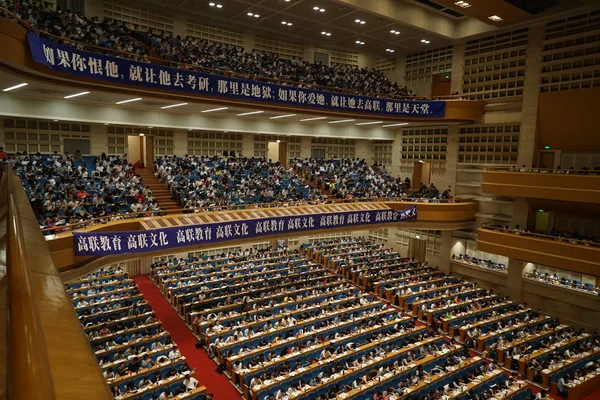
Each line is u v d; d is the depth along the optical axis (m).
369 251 36.28
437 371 17.89
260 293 25.20
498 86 30.41
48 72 16.67
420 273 31.36
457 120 30.83
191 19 31.62
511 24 28.56
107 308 22.09
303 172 36.19
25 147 25.27
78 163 25.69
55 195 20.72
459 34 31.73
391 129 39.53
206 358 19.86
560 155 27.67
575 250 23.61
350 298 25.42
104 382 1.23
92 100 23.86
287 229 25.05
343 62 40.09
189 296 24.27
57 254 15.68
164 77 20.38
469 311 24.89
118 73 18.77
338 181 34.91
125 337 19.30
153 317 21.41
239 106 24.62
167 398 15.15
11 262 1.73
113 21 25.95
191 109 27.66
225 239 22.59
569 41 26.30
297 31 33.84
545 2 25.91
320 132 36.25
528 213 28.38
